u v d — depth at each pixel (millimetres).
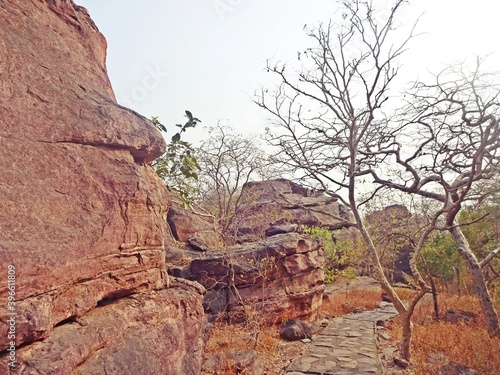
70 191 3242
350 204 9844
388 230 15633
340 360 8445
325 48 10023
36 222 2781
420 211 16562
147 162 4871
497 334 9797
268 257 11570
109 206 3600
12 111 3023
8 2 3619
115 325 3316
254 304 10625
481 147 7320
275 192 23500
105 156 3867
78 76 4176
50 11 4367
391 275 21609
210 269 10984
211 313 10406
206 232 16016
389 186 10062
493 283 14555
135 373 3164
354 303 16781
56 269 2717
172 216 15945
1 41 3170
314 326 11805
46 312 2588
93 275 3246
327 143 10625
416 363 7883
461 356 7965
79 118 3672
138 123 4484
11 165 2812
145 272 4074
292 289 12156
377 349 9430
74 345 2746
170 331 4000
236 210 18469
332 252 17766
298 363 8227
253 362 7312
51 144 3264
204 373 6383
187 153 7543
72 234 3037
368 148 10508
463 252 11266
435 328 10508
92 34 5191
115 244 3584
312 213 22375
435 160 8852
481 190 10375
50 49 3908
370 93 9281
